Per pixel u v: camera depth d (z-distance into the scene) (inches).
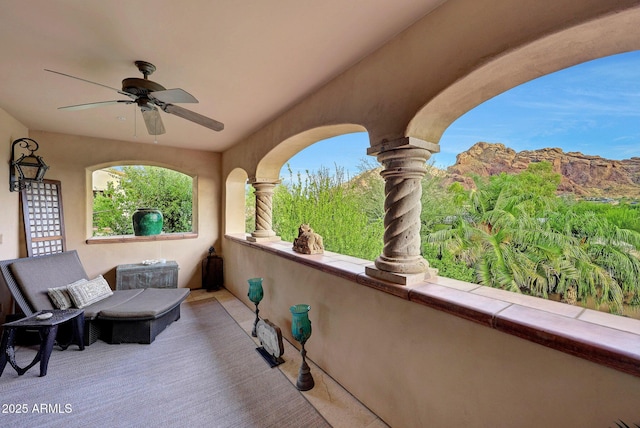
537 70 51.5
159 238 178.1
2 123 116.1
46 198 141.2
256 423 70.5
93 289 121.5
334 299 87.5
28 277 110.3
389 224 71.2
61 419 71.3
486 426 50.9
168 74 85.2
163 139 162.4
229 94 99.3
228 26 62.8
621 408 36.9
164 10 57.7
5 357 87.9
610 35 41.6
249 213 221.0
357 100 77.8
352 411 74.6
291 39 67.7
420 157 67.7
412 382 63.6
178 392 82.3
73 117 125.2
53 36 66.6
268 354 103.1
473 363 52.5
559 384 42.2
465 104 62.2
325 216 136.2
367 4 55.9
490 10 48.9
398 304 66.8
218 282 189.8
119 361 99.0
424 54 59.7
